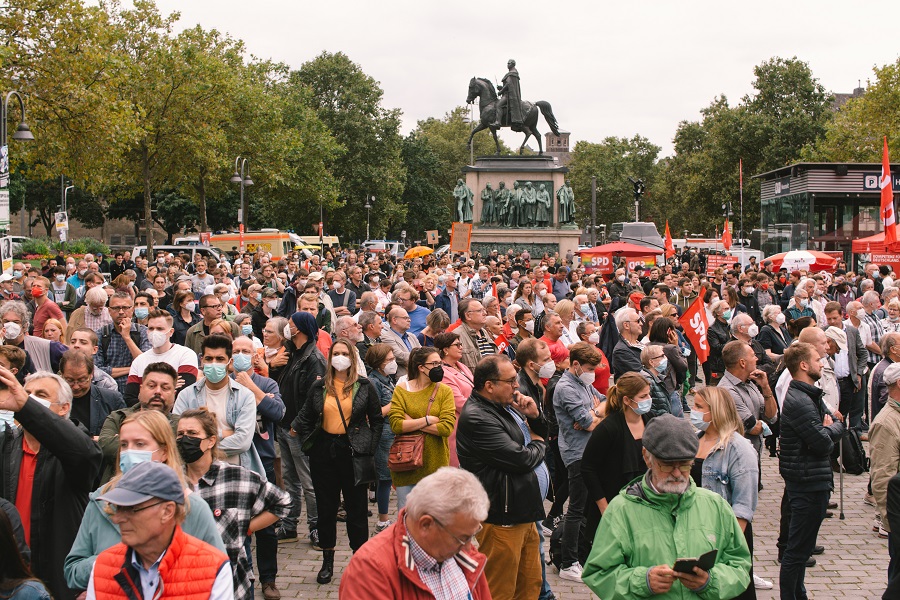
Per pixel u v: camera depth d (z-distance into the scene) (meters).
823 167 46.59
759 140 74.25
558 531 8.11
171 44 48.59
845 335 12.22
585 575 4.64
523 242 45.53
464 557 3.98
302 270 16.64
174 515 3.87
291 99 70.31
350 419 7.69
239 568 5.20
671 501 4.61
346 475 7.75
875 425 7.22
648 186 125.75
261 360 8.41
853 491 10.98
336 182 72.62
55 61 30.08
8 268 19.17
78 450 5.20
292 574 7.91
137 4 48.47
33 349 9.01
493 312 13.70
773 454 12.80
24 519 5.46
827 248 46.72
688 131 94.12
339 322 9.37
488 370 6.24
